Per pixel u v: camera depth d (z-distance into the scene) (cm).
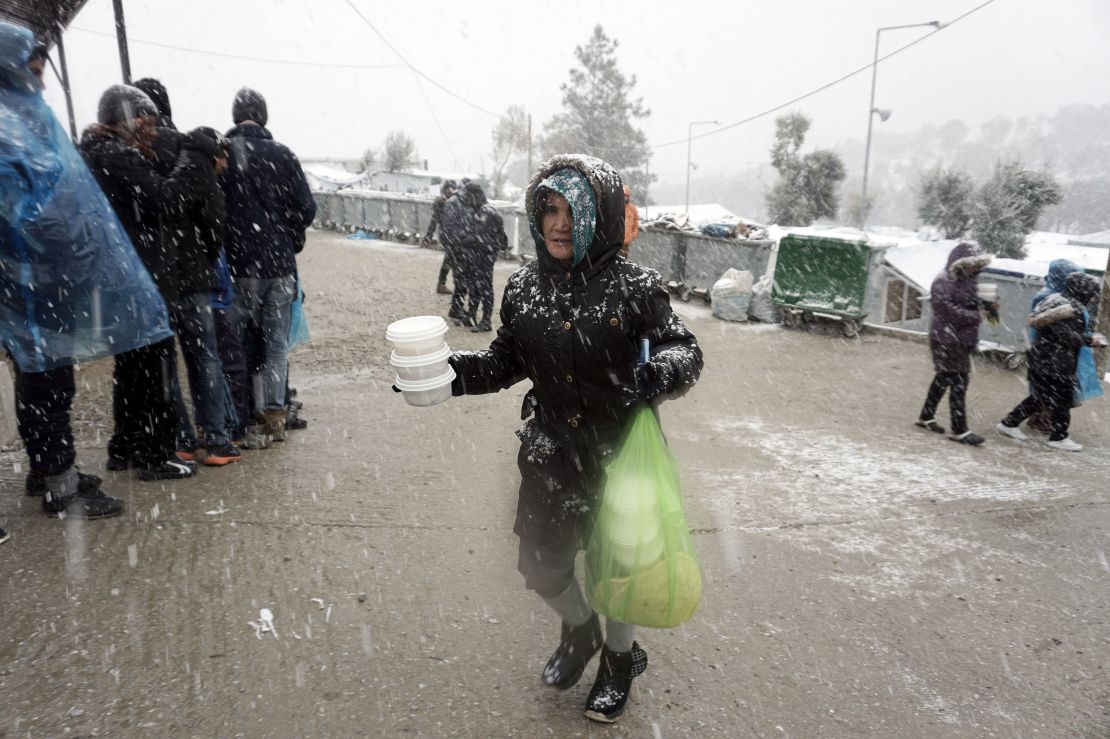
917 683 270
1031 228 2845
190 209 389
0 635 272
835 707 254
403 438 525
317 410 588
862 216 4112
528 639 287
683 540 208
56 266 324
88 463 443
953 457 545
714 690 261
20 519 362
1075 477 511
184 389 606
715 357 837
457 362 223
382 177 4478
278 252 466
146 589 308
